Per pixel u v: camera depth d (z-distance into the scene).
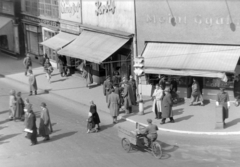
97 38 32.88
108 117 26.39
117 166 18.45
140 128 20.28
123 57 31.66
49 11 40.44
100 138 22.50
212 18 26.42
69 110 28.33
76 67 36.97
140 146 19.92
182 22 27.56
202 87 27.64
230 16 25.83
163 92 24.83
